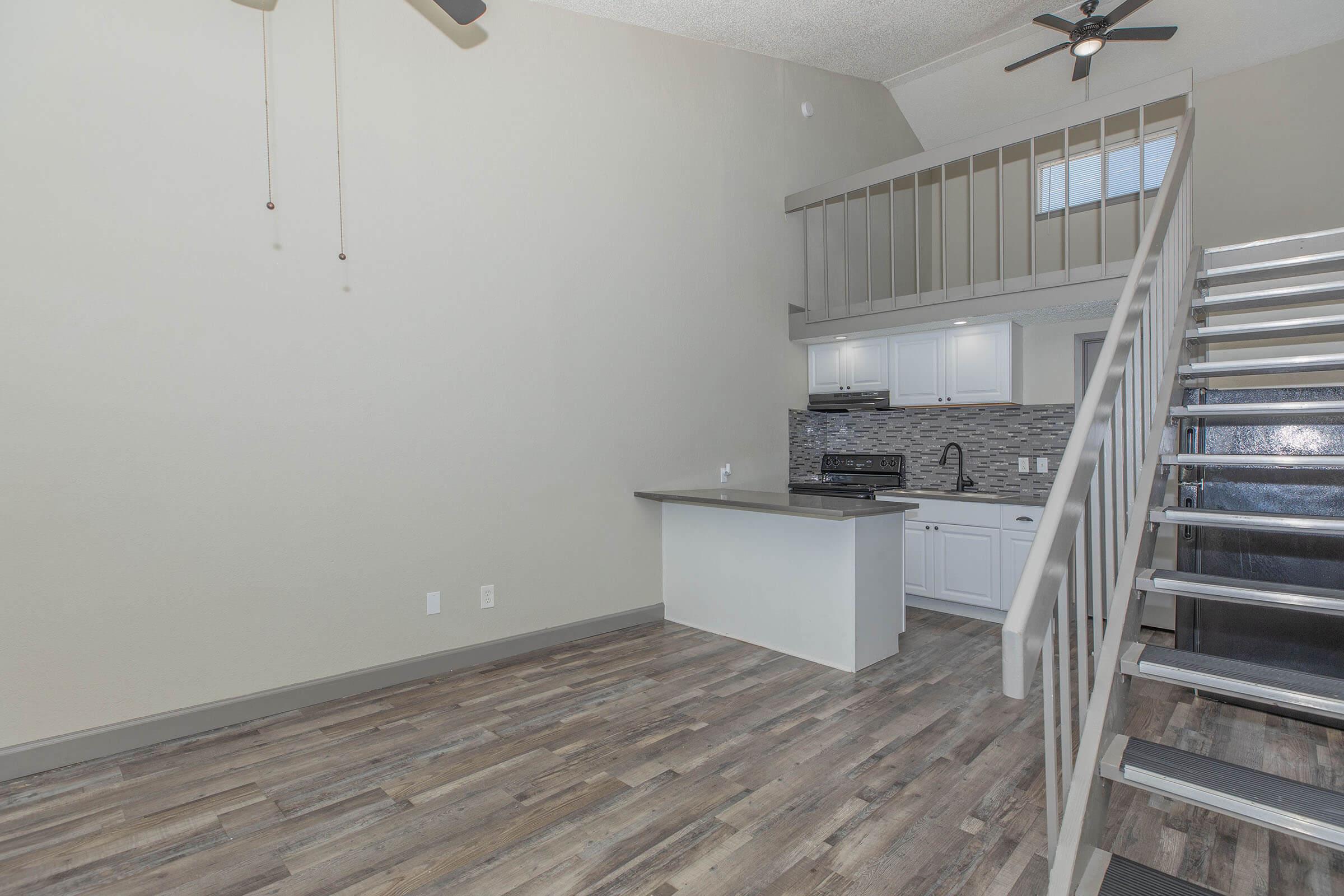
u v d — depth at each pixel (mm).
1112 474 1892
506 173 3645
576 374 3938
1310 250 2906
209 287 2777
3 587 2396
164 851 1987
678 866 1901
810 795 2258
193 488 2754
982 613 4418
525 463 3725
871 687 3209
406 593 3311
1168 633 3939
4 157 2383
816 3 4312
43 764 2445
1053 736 1401
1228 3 4539
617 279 4129
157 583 2680
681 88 4484
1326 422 2678
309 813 2180
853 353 5289
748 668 3477
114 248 2578
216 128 2789
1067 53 5133
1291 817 1369
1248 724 2742
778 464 5184
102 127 2553
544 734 2732
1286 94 4781
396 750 2604
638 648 3791
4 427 2395
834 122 5586
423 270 3350
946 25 4816
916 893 1782
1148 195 5398
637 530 4246
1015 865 1895
